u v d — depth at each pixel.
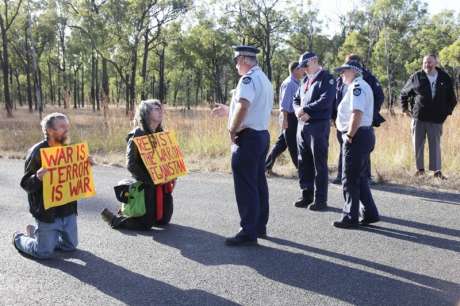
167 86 79.38
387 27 55.06
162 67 60.72
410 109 8.97
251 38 61.81
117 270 4.71
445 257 5.10
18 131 14.79
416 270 4.75
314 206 6.86
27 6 44.94
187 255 5.11
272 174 9.35
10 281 4.44
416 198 7.53
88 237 5.68
